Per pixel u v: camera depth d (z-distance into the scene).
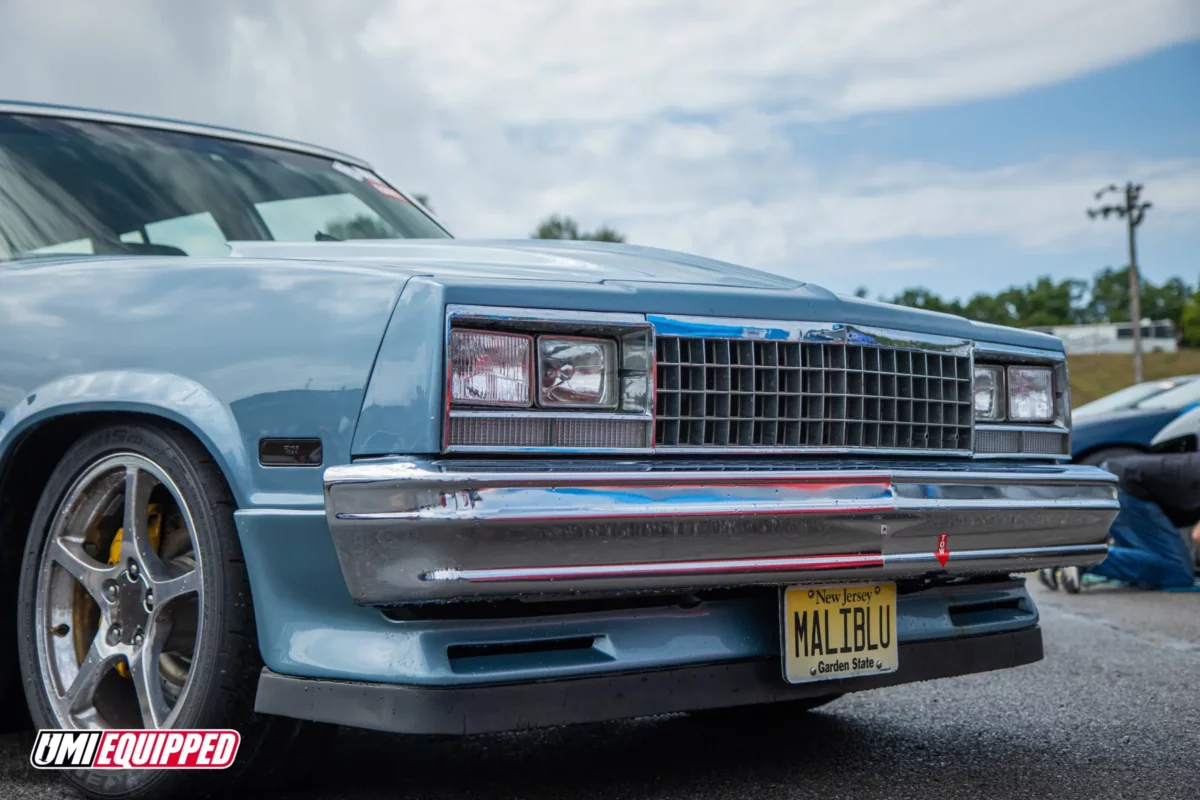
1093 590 6.56
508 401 2.18
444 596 2.04
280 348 2.31
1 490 2.81
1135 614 5.59
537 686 2.20
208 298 2.47
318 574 2.23
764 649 2.48
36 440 2.71
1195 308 136.38
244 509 2.30
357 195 3.88
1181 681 3.93
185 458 2.40
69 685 2.66
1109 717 3.40
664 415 2.33
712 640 2.42
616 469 2.18
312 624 2.25
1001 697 3.69
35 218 3.21
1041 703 3.60
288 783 2.53
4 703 3.01
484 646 2.19
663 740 3.12
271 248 3.10
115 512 2.69
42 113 3.51
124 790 2.50
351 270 2.32
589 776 2.74
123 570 2.56
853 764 2.87
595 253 2.87
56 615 2.71
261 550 2.28
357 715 2.16
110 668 2.62
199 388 2.39
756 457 2.43
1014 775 2.77
